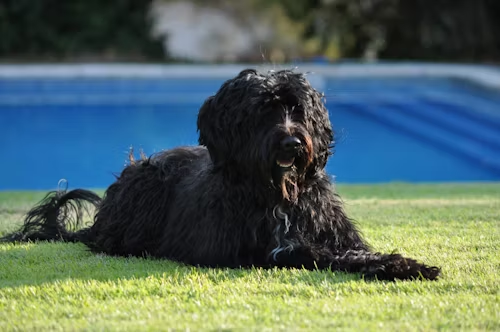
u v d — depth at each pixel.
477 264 7.33
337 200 8.11
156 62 35.31
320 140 7.92
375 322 5.34
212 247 7.65
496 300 5.91
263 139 7.43
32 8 34.94
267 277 6.93
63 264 7.81
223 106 7.85
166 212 9.14
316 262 7.34
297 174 7.56
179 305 5.92
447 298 5.98
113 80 27.72
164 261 8.16
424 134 24.95
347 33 38.25
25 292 6.46
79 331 5.26
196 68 28.55
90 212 12.66
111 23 36.22
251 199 7.63
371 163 22.67
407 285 6.46
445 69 29.78
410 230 9.64
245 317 5.50
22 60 34.41
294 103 7.71
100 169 21.69
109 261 8.12
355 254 7.44
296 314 5.57
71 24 35.97
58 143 23.55
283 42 41.38
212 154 7.91
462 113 26.92
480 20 37.81
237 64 32.72
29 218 10.34
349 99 28.11
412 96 28.67
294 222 7.69
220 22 42.75
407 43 38.47
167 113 26.25
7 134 24.17
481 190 14.94
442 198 13.36
